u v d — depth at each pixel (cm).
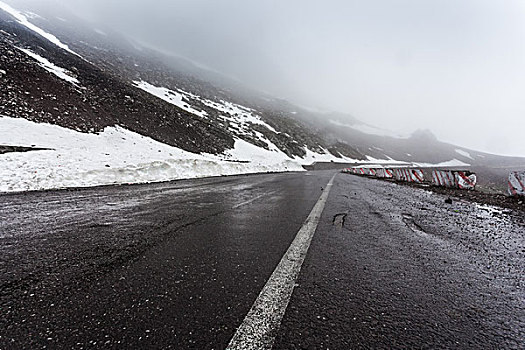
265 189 859
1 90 1212
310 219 414
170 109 2789
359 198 709
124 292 165
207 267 210
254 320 140
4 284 171
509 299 179
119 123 1770
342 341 126
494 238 354
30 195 543
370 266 227
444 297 177
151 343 120
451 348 125
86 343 118
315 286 184
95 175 820
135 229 319
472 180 1101
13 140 890
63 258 220
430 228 394
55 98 1473
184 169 1288
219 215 421
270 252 253
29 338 121
